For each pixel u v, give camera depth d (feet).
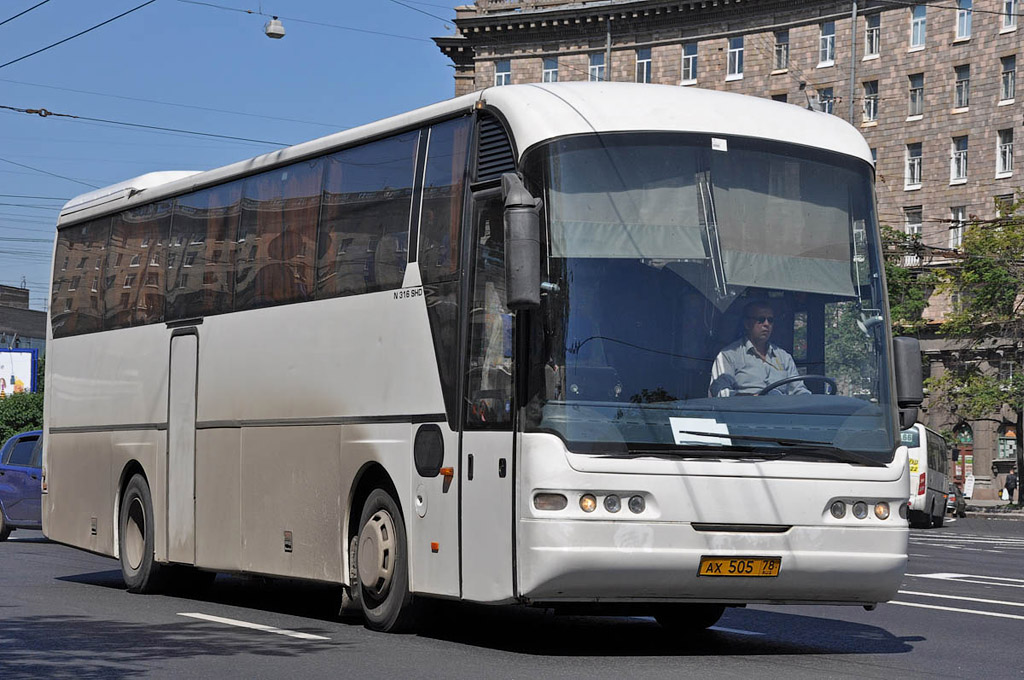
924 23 219.20
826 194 34.30
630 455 31.22
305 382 40.37
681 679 28.91
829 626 41.19
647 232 32.53
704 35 232.94
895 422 33.78
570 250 31.99
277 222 42.98
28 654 32.22
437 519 34.37
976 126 213.25
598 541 30.86
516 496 31.53
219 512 44.62
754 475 31.83
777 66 229.25
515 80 246.68
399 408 36.17
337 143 40.47
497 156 33.83
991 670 31.83
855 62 223.92
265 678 28.63
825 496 32.40
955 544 98.94
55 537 56.75
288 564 40.75
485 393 33.04
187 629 37.47
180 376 47.70
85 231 56.80
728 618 43.45
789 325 33.09
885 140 222.69
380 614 36.65
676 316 32.19
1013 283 172.45
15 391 230.48
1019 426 182.60
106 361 53.36
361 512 38.24
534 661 31.48
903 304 202.59
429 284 35.58
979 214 212.64
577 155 32.58
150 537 48.96
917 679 29.91
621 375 31.63
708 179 33.27
